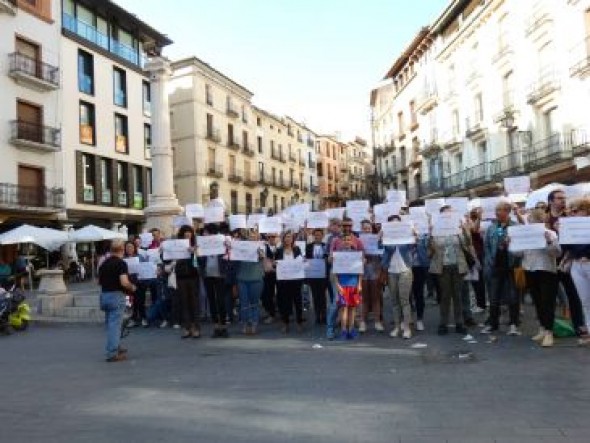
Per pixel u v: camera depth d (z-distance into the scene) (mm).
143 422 5621
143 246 14859
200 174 49312
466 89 38062
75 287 26422
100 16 37875
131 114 40000
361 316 10531
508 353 8016
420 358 8008
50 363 9070
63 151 33969
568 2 26594
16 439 5262
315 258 11508
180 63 49312
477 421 5211
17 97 31281
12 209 29906
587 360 7352
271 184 63812
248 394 6477
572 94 26797
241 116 57562
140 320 13070
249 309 11008
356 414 5566
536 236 8281
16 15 31125
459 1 36906
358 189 95250
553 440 4672
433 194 43219
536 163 29375
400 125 53094
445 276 9742
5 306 13070
